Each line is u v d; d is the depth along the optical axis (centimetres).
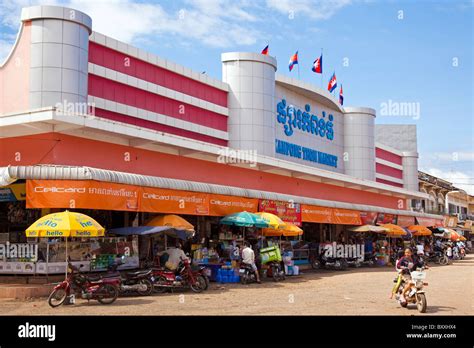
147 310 1333
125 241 1836
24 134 1750
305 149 3384
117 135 1845
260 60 2752
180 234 1880
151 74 2241
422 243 4200
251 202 2353
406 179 5125
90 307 1380
